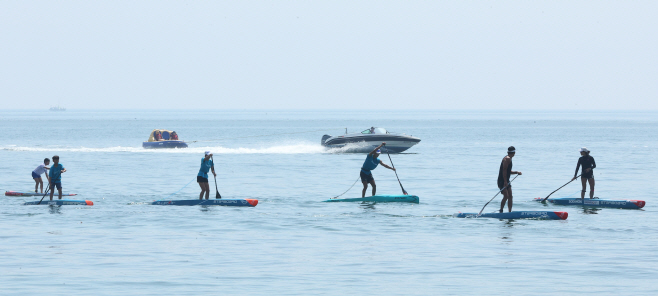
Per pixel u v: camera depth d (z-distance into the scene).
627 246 42.34
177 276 34.31
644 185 80.88
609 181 86.00
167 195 69.38
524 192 73.56
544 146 186.38
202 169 62.09
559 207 60.84
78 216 54.16
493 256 39.34
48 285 32.38
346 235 46.28
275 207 60.06
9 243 42.81
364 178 64.88
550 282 33.25
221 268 36.19
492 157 137.00
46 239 44.25
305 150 156.75
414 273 35.25
